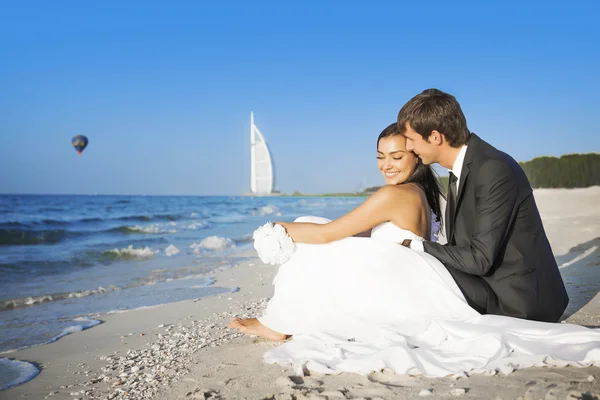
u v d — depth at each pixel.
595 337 2.27
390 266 2.53
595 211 14.07
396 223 2.61
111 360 3.01
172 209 39.62
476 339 2.30
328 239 2.61
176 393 2.21
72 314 4.69
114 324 4.13
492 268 2.57
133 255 10.20
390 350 2.25
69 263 8.98
